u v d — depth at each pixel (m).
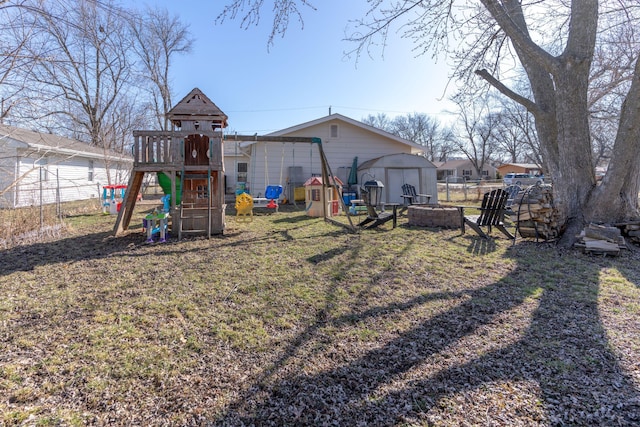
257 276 3.84
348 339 2.39
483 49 6.09
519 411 1.63
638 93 4.79
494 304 3.00
